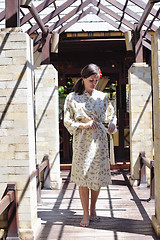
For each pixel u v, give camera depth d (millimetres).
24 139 2895
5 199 2586
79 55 7918
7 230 2984
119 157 7797
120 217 3510
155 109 3014
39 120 5242
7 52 2891
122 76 7965
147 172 5270
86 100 3133
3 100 2904
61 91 8500
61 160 7863
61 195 4664
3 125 2906
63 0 7141
